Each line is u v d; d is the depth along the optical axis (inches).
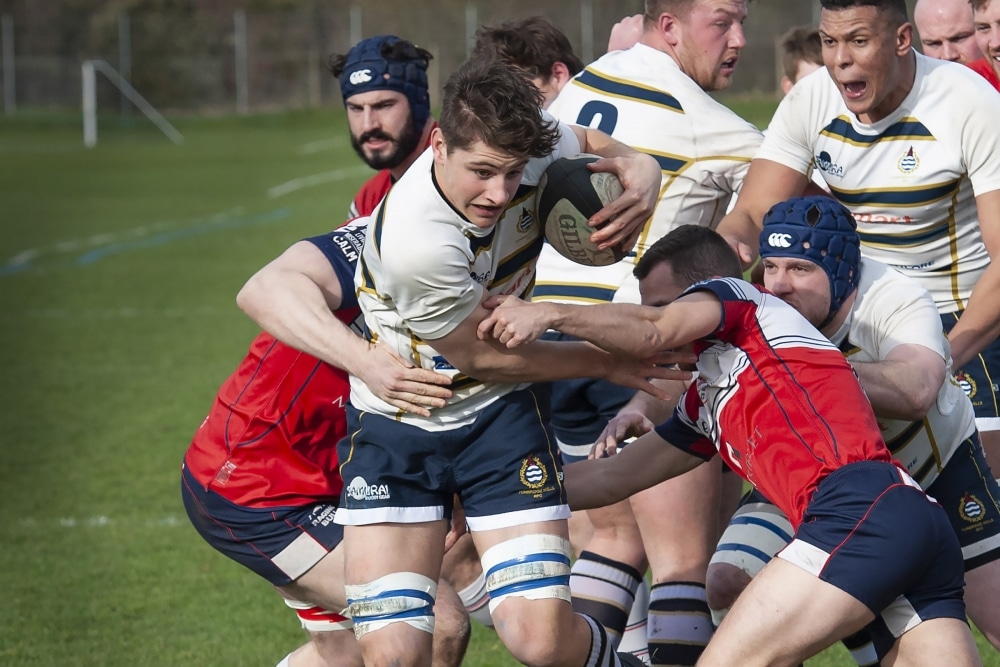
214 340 1605.6
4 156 4478.3
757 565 531.2
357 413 495.5
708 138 633.0
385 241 439.2
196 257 2283.5
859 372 475.5
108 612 773.9
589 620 503.8
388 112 743.1
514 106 407.5
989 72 776.9
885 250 624.1
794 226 489.7
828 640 441.1
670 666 574.2
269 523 542.6
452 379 471.5
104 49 6146.7
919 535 438.3
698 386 494.3
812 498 452.8
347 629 560.7
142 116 5713.6
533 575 472.7
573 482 526.9
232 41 6092.5
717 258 511.5
